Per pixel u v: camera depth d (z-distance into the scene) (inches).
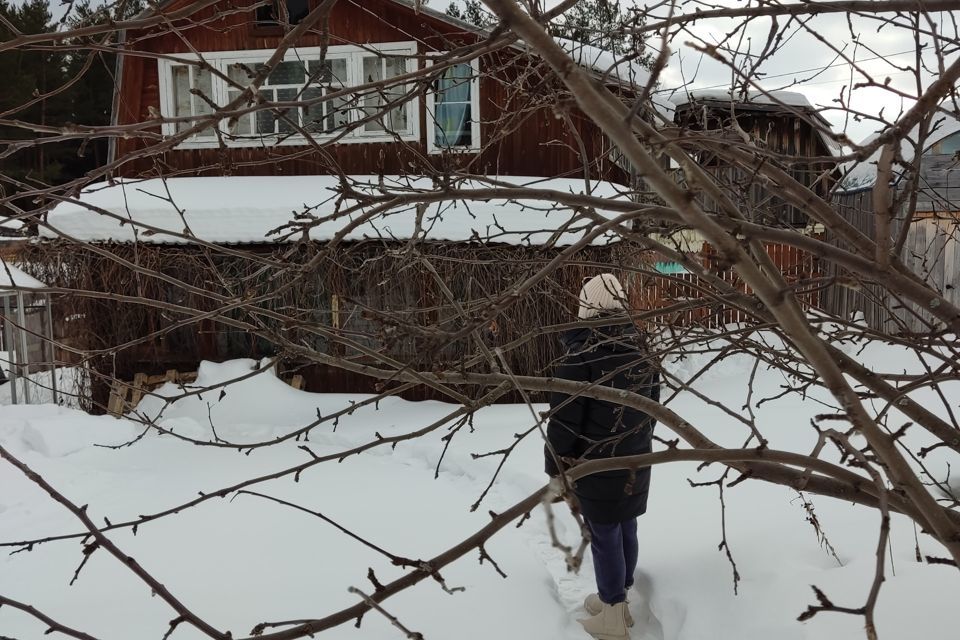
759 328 82.4
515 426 288.2
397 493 217.2
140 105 413.7
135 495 222.5
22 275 342.6
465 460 243.6
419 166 96.3
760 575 129.4
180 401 332.8
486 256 307.1
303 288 97.8
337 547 173.2
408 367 71.3
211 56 403.2
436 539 178.2
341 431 300.8
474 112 382.9
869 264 57.3
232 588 152.3
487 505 205.5
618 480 119.6
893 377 75.7
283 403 333.4
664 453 62.4
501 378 75.8
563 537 178.1
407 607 141.4
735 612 120.3
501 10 34.9
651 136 56.5
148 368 373.7
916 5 63.0
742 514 159.5
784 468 72.4
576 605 146.6
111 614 142.4
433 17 371.2
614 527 125.6
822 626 107.5
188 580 156.6
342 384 376.8
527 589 149.0
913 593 112.8
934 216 111.7
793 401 276.8
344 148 401.4
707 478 186.5
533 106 91.8
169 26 71.7
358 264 300.5
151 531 185.8
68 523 198.7
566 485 42.3
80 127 63.2
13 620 140.9
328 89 76.6
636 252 109.5
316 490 221.3
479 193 59.6
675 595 133.1
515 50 110.7
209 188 375.6
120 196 358.0
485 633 132.4
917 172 58.7
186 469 250.8
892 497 65.5
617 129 36.6
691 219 38.7
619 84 91.4
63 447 267.4
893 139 53.6
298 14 400.2
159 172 78.0
